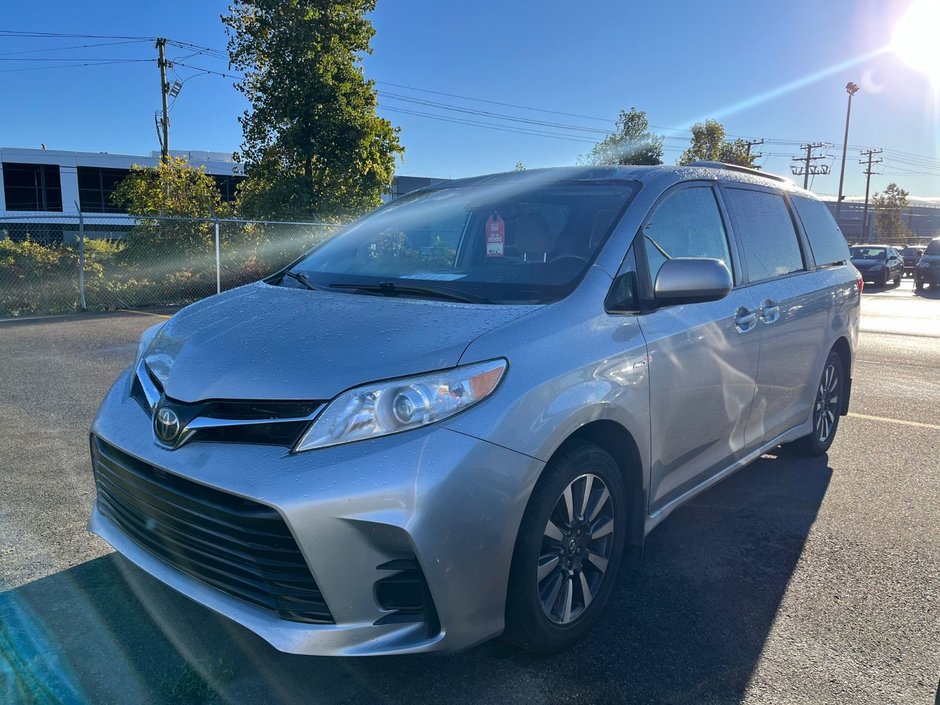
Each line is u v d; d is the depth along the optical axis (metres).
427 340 2.41
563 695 2.49
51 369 7.63
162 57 32.12
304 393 2.26
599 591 2.84
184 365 2.56
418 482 2.15
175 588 2.45
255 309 2.98
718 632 2.90
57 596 3.04
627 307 2.97
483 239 3.43
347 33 16.52
